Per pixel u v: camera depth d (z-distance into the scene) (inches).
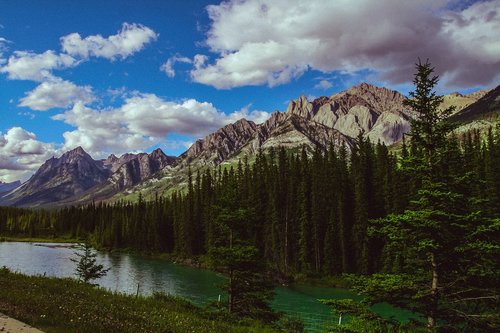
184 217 4626.0
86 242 1916.8
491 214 608.4
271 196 3789.4
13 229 7637.8
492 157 2471.7
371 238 3029.0
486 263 578.2
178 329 631.8
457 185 628.7
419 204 655.8
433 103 657.0
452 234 593.0
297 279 2994.6
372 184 3467.0
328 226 3287.4
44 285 935.0
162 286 2463.1
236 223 1216.2
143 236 5315.0
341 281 2861.7
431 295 605.9
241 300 1128.2
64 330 481.1
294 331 1182.3
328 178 3533.5
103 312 649.6
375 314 619.2
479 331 570.9
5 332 426.6
